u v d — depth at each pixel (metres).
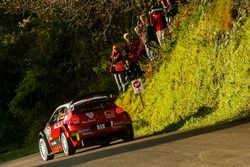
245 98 39.59
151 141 35.84
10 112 92.69
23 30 89.69
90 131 39.91
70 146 39.94
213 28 46.66
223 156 23.39
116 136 40.72
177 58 51.41
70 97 82.62
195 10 51.09
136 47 58.56
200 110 44.06
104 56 70.50
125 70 58.72
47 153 44.34
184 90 48.34
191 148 27.55
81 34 77.75
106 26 66.50
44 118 83.31
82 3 63.66
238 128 32.03
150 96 53.72
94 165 28.45
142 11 63.19
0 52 91.00
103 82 69.62
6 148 88.75
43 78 82.25
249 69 40.84
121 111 41.28
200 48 47.94
